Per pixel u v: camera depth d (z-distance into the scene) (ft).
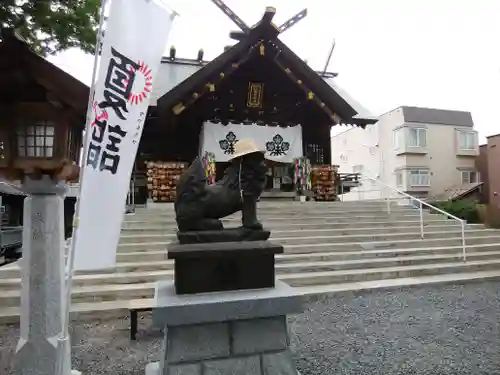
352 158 92.84
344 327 17.54
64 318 10.71
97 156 10.62
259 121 43.93
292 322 18.30
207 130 41.29
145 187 44.47
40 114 10.21
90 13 21.17
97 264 10.74
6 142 10.09
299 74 41.73
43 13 19.21
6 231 34.32
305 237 29.71
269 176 46.91
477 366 13.25
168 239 27.55
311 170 44.06
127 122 10.96
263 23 37.24
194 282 10.62
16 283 21.08
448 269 27.68
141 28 11.14
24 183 10.84
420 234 32.83
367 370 13.05
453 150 79.46
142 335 16.66
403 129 76.79
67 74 10.25
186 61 53.47
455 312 19.70
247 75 43.32
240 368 10.27
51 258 11.19
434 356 14.15
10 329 17.54
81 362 13.96
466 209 56.70
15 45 9.77
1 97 9.98
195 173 11.35
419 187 76.33
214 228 11.30
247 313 10.18
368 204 39.52
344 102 42.63
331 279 24.75
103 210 10.74
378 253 28.48
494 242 33.65
